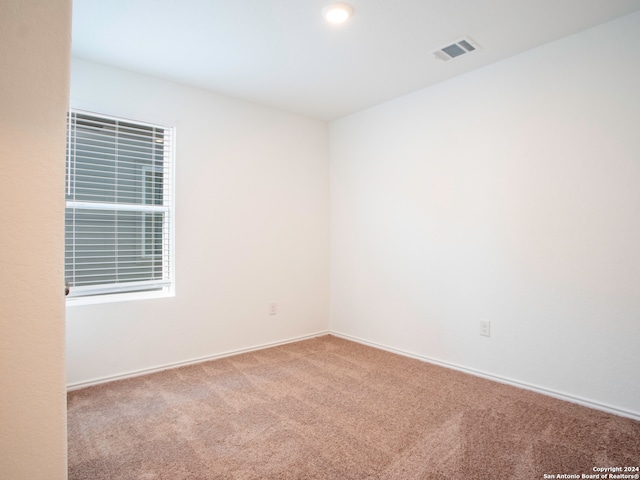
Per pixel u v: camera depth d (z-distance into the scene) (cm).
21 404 65
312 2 192
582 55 223
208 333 307
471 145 276
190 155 297
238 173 325
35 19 65
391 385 255
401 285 326
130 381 261
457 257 286
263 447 179
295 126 366
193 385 254
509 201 256
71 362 247
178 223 291
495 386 254
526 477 156
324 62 260
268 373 278
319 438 187
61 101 68
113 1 189
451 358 290
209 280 308
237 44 234
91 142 258
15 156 64
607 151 215
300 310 372
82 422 202
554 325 236
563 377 233
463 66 267
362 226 361
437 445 180
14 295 64
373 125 349
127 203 273
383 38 228
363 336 361
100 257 262
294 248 365
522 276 250
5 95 63
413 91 313
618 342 212
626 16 207
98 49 239
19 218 65
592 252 221
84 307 251
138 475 157
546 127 238
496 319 264
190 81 289
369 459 169
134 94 271
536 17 207
